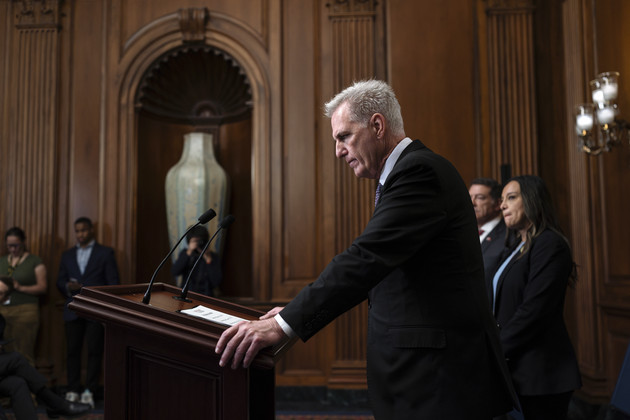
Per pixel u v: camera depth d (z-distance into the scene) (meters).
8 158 5.08
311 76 5.02
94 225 5.03
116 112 5.12
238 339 1.27
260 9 5.12
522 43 4.80
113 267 4.78
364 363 4.66
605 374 4.05
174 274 4.69
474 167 4.77
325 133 4.96
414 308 1.44
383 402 1.45
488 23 4.86
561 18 4.77
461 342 1.41
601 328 4.09
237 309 1.68
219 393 1.38
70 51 5.18
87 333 4.63
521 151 4.72
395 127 1.62
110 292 1.58
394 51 4.91
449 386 1.38
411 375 1.41
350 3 4.99
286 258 4.90
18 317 4.62
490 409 1.41
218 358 1.37
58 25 5.16
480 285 1.50
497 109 4.78
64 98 5.16
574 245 4.44
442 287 1.44
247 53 5.09
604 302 4.00
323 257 4.86
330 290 1.31
